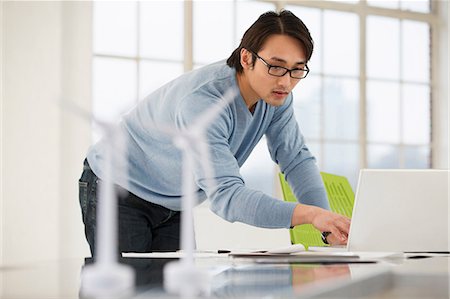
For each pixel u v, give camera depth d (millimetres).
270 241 4609
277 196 5555
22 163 4672
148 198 2398
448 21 6492
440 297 1030
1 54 4641
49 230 4707
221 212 2100
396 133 6328
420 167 6457
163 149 2281
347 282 1029
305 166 2582
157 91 2336
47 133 4715
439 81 6523
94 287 909
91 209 2432
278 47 2148
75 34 4840
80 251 4793
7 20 4664
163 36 5309
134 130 2340
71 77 4828
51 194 4715
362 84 6121
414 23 6438
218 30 5520
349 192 3221
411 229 1988
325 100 5977
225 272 1253
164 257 1736
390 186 1987
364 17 6125
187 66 5355
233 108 2248
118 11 5160
